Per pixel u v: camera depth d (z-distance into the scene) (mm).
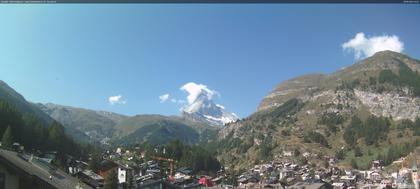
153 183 147125
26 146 199875
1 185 41438
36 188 43062
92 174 135500
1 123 189625
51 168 76438
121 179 178250
